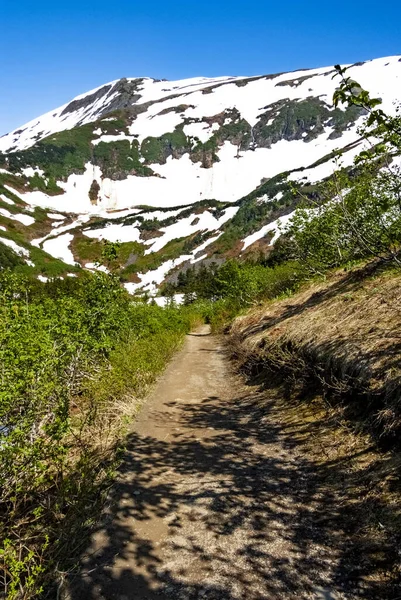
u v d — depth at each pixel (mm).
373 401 5355
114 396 8602
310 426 6277
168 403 9188
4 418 4078
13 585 2814
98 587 3309
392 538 3420
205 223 177625
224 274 28906
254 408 8266
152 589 3283
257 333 13609
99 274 10922
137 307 18781
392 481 4055
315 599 3035
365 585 3078
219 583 3305
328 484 4578
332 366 6789
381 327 6652
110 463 5598
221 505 4496
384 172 3957
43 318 8102
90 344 8039
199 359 15594
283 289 20312
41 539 3932
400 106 3559
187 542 3869
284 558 3527
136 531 4078
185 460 5836
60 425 4293
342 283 11469
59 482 4680
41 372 4617
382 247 4105
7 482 3932
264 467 5371
